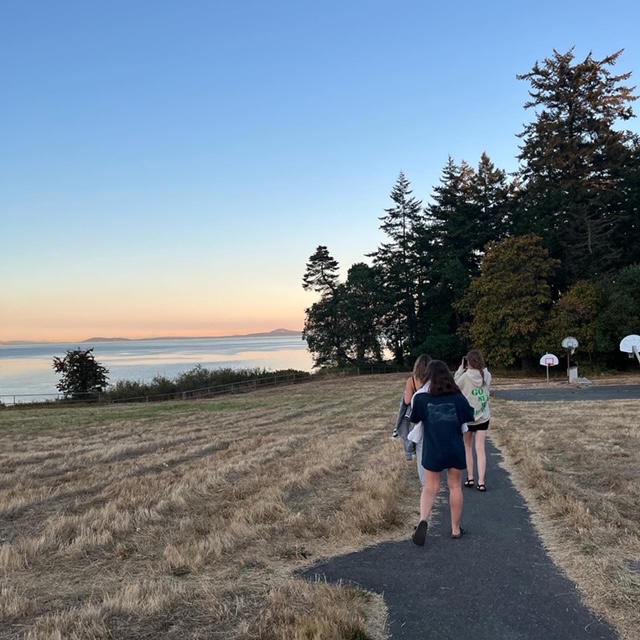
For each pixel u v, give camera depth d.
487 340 41.16
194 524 5.96
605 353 39.09
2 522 6.72
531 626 3.58
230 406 25.55
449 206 56.25
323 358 65.06
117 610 3.89
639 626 3.52
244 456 10.77
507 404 19.33
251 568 4.69
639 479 7.29
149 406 28.55
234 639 3.48
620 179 47.19
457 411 5.11
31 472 10.27
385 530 5.56
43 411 28.20
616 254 42.84
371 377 47.00
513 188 56.00
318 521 5.77
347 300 61.72
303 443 12.53
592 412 15.48
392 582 4.32
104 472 9.89
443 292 52.94
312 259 67.88
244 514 6.23
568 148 51.38
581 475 7.70
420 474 6.01
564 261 46.94
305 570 4.61
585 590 4.05
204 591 4.17
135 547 5.37
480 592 4.10
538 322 39.81
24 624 3.81
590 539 5.02
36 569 4.89
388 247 61.78
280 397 31.30
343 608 3.74
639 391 23.92
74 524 6.12
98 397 38.94
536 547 4.98
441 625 3.63
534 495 6.65
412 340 60.16
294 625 3.54
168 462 10.84
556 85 53.06
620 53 51.22
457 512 5.26
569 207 44.97
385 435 12.97
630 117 51.84
